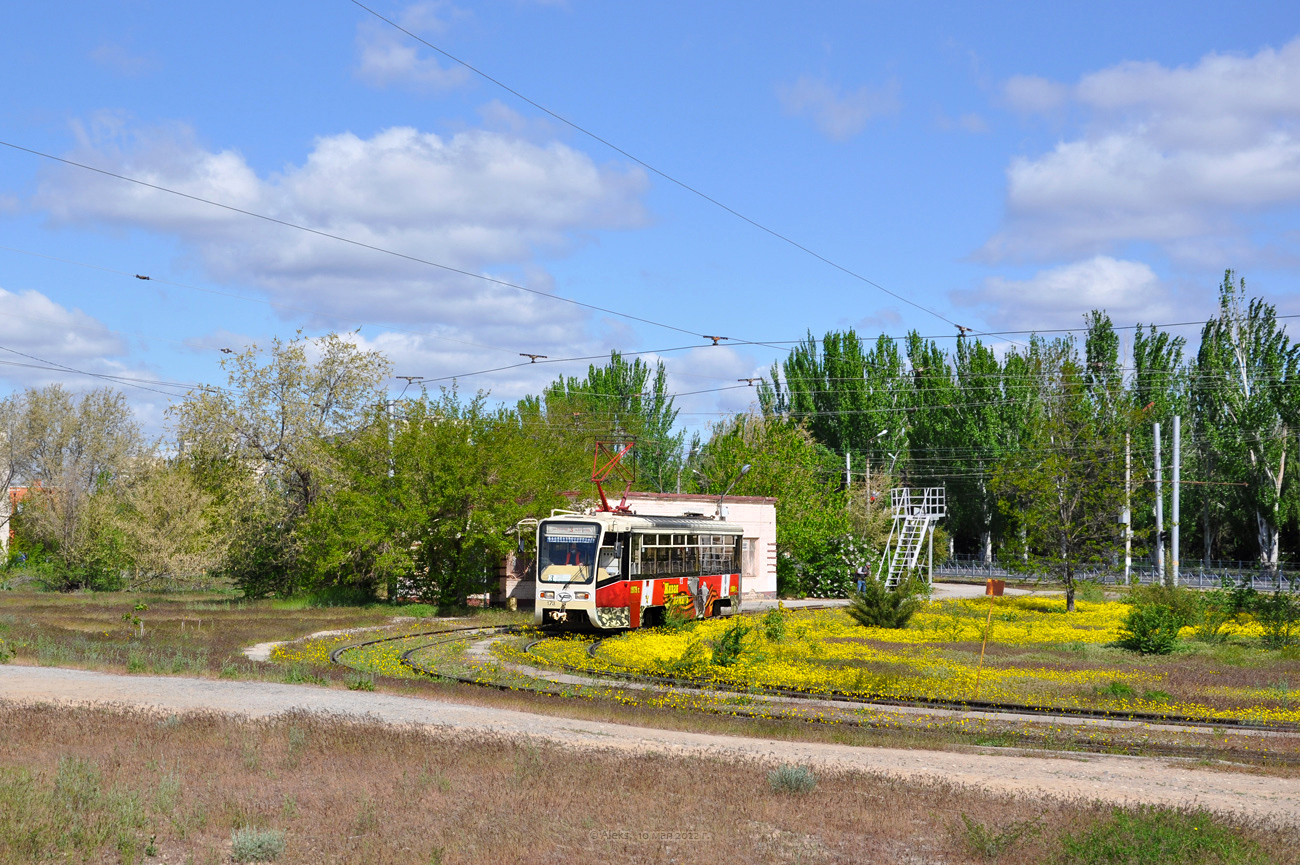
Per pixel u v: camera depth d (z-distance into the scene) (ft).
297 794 33.01
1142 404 227.20
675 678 73.36
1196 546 274.16
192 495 165.58
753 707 60.54
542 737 45.70
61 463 207.72
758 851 28.07
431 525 130.31
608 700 61.77
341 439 153.28
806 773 36.09
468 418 133.18
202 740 41.78
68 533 182.19
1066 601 147.64
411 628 107.45
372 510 130.41
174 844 27.76
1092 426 148.56
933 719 57.31
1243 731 54.85
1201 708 61.77
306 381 157.17
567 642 95.66
